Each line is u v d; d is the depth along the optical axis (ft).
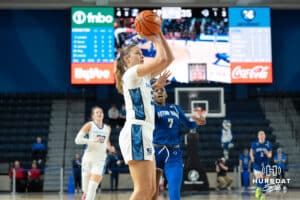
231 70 63.26
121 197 40.42
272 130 62.64
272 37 70.03
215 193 44.96
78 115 65.36
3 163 57.88
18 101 66.39
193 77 62.80
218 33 63.62
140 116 11.80
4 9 68.69
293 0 66.28
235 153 59.21
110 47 62.95
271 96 68.44
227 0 65.26
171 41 63.05
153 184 11.95
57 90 68.49
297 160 58.18
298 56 70.13
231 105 66.64
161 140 19.40
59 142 60.80
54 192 52.37
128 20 63.36
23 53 68.59
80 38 62.85
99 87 67.67
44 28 69.10
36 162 54.19
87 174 26.09
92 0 65.00
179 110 20.01
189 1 65.10
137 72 11.58
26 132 61.98
